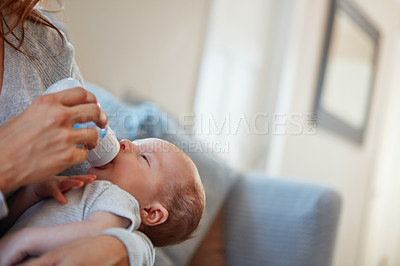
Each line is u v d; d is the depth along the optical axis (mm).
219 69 2891
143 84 2234
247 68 3164
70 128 659
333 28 3623
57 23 1028
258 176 2064
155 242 980
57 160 638
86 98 690
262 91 3344
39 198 796
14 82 811
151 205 930
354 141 4352
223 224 1981
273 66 3379
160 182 942
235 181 2000
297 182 2014
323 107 3617
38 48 877
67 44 955
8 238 707
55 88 796
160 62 2328
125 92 2137
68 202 769
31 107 656
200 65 2619
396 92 5117
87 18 1894
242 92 3127
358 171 4590
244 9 3023
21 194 801
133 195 907
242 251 1961
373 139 4980
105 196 780
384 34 4758
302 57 3377
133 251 686
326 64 3594
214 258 1922
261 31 3262
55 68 910
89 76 1932
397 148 5129
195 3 2512
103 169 899
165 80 2375
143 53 2209
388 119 5129
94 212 755
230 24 2914
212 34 2768
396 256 5117
